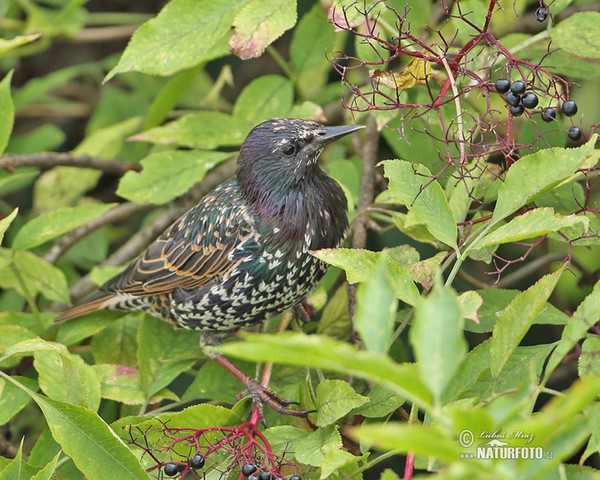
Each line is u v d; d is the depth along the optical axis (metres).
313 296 8.88
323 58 10.18
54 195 11.48
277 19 7.27
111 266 10.06
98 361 8.91
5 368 9.13
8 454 8.66
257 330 9.09
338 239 8.45
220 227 8.45
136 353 8.93
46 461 7.20
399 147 8.41
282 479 5.99
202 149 10.90
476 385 5.92
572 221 5.27
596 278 9.14
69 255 11.13
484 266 10.36
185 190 8.98
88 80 13.48
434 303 3.67
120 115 12.36
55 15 11.94
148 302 8.98
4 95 9.05
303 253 8.21
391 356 8.52
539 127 7.64
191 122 9.53
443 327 3.62
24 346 6.48
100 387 7.65
